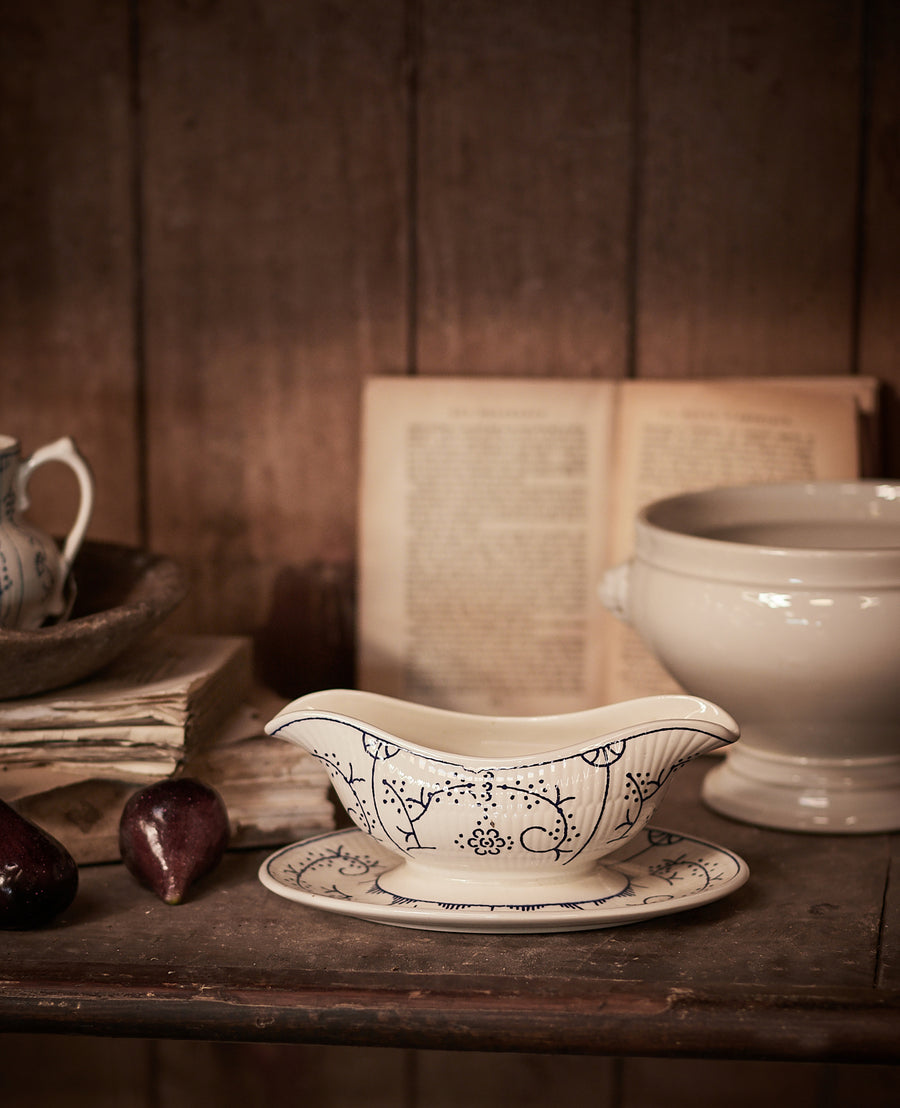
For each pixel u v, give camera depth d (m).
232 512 1.73
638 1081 1.82
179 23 1.68
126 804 1.46
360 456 1.71
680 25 1.66
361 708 1.45
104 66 1.69
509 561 1.69
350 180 1.69
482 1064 1.83
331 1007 1.36
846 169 1.67
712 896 1.39
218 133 1.69
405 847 1.41
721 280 1.68
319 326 1.71
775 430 1.66
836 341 1.68
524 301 1.70
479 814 1.39
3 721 1.46
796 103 1.66
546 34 1.67
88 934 1.41
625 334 1.69
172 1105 1.83
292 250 1.70
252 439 1.72
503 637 1.70
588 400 1.68
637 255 1.69
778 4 1.66
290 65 1.68
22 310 1.72
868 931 1.41
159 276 1.71
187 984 1.37
